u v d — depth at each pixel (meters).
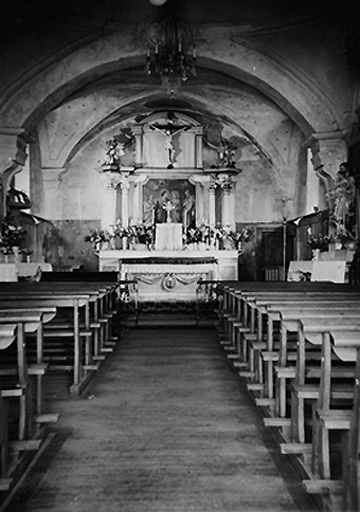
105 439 4.98
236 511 3.61
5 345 3.65
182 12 13.44
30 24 13.29
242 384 7.09
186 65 12.44
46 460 4.46
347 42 12.29
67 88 14.03
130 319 13.57
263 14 13.32
